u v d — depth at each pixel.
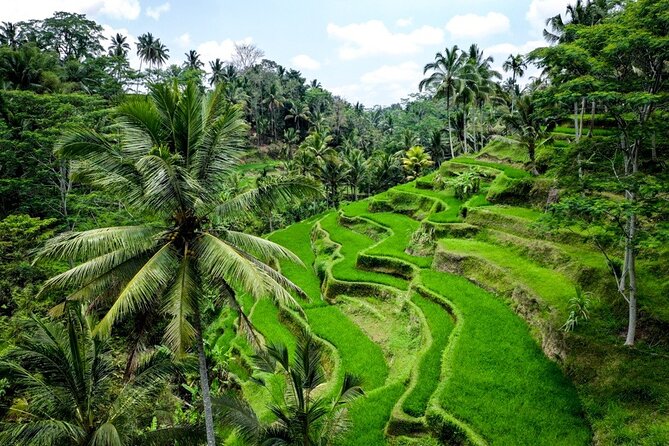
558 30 35.66
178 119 12.22
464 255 24.70
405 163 61.34
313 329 25.06
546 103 16.88
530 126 35.03
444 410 14.73
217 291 13.43
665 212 13.19
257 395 22.30
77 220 35.38
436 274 25.12
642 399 13.09
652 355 14.27
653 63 13.92
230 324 30.92
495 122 72.12
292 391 13.66
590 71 14.93
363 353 21.98
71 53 70.69
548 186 27.25
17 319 21.22
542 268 21.47
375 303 26.34
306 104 98.19
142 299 10.81
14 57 44.50
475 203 31.30
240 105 13.29
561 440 13.06
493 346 17.86
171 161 11.04
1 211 38.62
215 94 13.35
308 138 67.19
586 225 15.48
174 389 24.47
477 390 15.45
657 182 13.56
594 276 18.47
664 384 13.16
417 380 16.88
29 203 36.47
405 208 41.25
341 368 20.97
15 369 12.91
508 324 19.20
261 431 12.89
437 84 51.66
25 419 15.86
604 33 14.27
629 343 14.93
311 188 13.11
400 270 28.03
